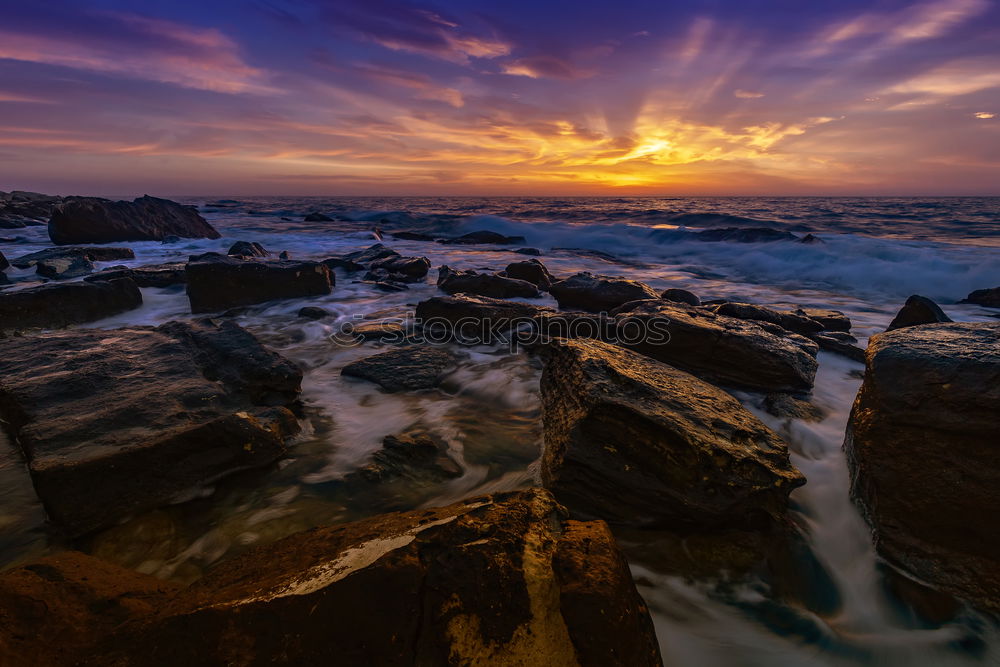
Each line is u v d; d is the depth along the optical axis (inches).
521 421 181.8
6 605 68.7
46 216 1235.2
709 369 213.0
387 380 213.8
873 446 119.7
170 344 197.3
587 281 357.7
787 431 171.9
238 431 138.5
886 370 123.3
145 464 122.8
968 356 114.9
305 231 1046.4
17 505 122.2
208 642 61.2
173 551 113.8
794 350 209.5
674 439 124.4
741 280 557.0
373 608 64.2
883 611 107.5
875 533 116.3
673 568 114.8
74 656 63.4
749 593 109.4
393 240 948.0
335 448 159.5
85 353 184.1
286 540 90.1
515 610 65.2
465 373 227.6
